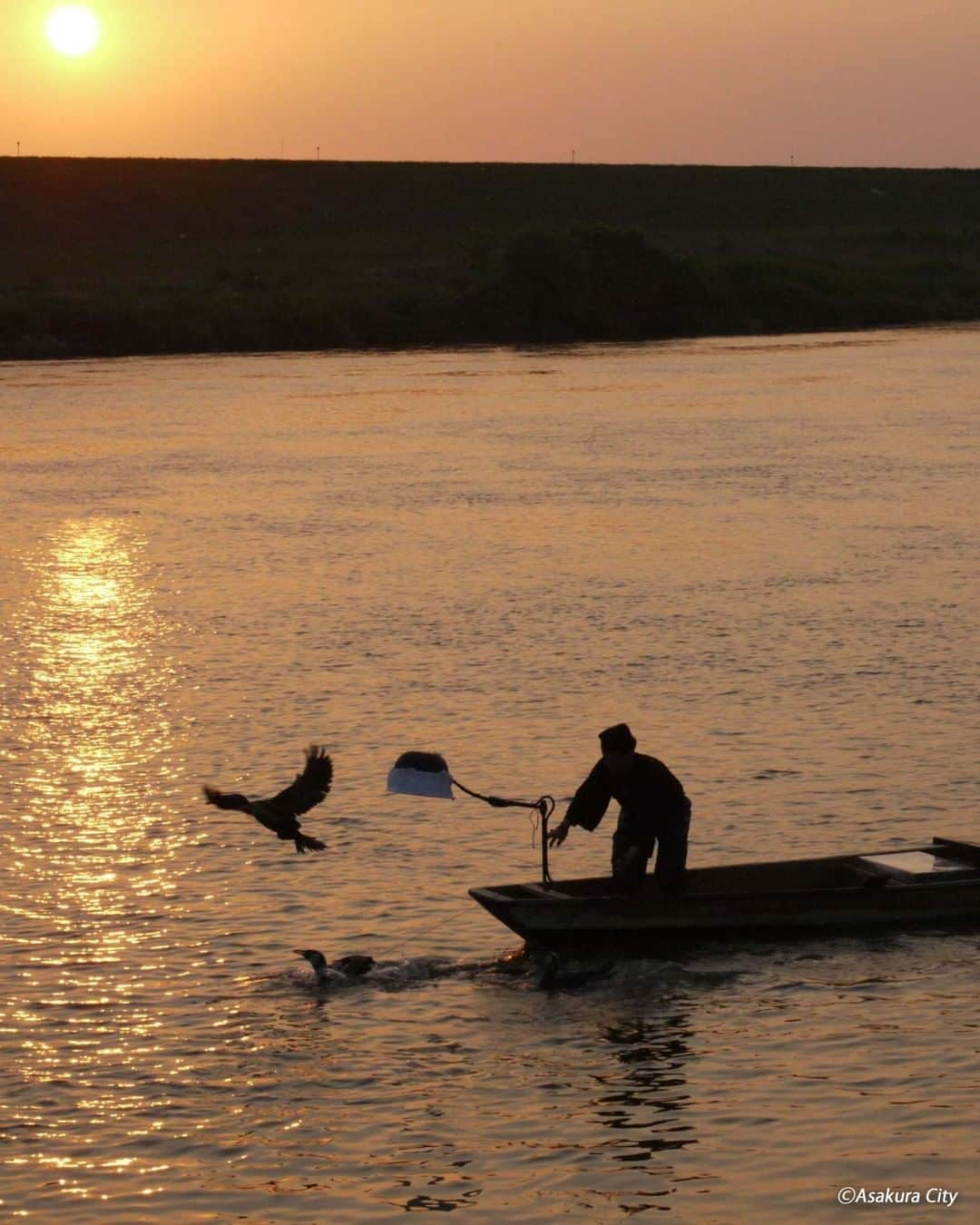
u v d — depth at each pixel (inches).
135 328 6520.7
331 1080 823.7
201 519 2551.7
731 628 1747.0
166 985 930.7
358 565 2149.4
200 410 4261.8
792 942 986.1
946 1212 696.4
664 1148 754.2
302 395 4660.4
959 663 1584.6
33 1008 901.2
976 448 3240.7
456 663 1627.7
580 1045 855.1
